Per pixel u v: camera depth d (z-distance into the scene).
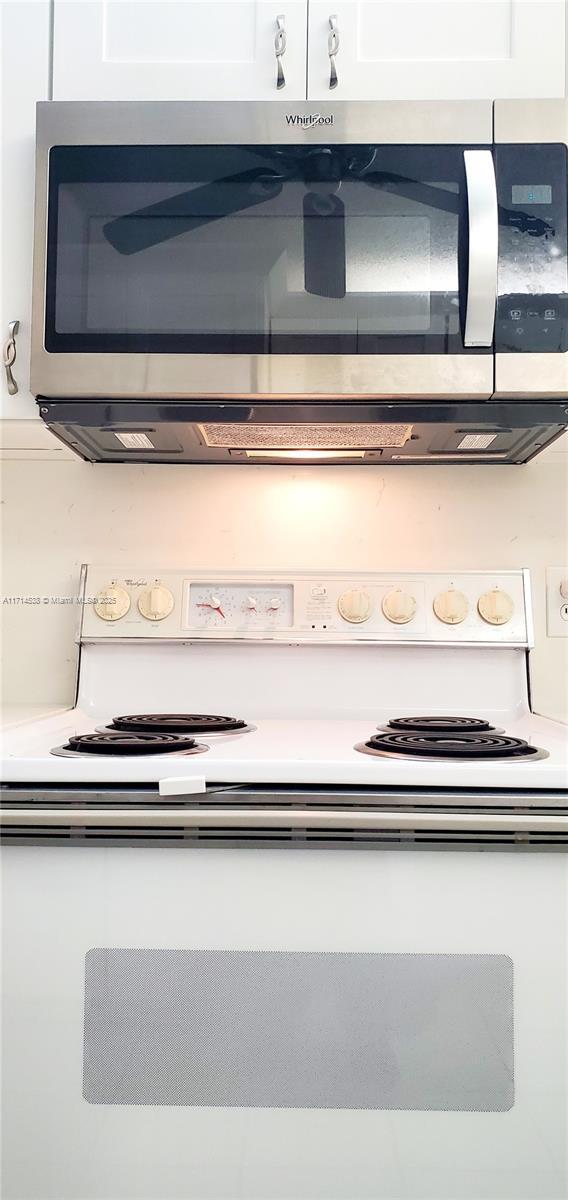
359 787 0.96
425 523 1.53
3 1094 0.94
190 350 1.16
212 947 0.95
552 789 0.95
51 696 1.51
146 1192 0.93
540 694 1.50
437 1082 0.93
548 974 0.94
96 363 1.17
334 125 1.16
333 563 1.52
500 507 1.52
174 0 1.24
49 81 1.25
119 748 1.01
